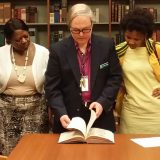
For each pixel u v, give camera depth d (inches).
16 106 107.7
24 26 106.4
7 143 110.3
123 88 101.0
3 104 109.3
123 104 101.2
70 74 88.8
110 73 92.3
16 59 108.0
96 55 89.5
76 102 89.6
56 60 89.0
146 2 205.5
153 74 97.3
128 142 79.9
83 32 83.1
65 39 91.0
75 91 89.3
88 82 89.4
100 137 79.4
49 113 113.0
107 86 91.0
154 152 73.2
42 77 107.8
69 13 84.6
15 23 105.0
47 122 112.7
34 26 203.8
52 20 197.8
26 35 105.9
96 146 77.3
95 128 86.2
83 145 78.1
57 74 89.7
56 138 83.3
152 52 97.1
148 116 97.0
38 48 110.4
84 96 89.4
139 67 96.7
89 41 89.5
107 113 90.6
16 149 75.6
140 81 97.3
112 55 91.8
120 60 99.5
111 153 72.7
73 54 89.0
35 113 109.3
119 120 103.7
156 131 97.3
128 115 99.3
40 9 209.9
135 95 97.5
